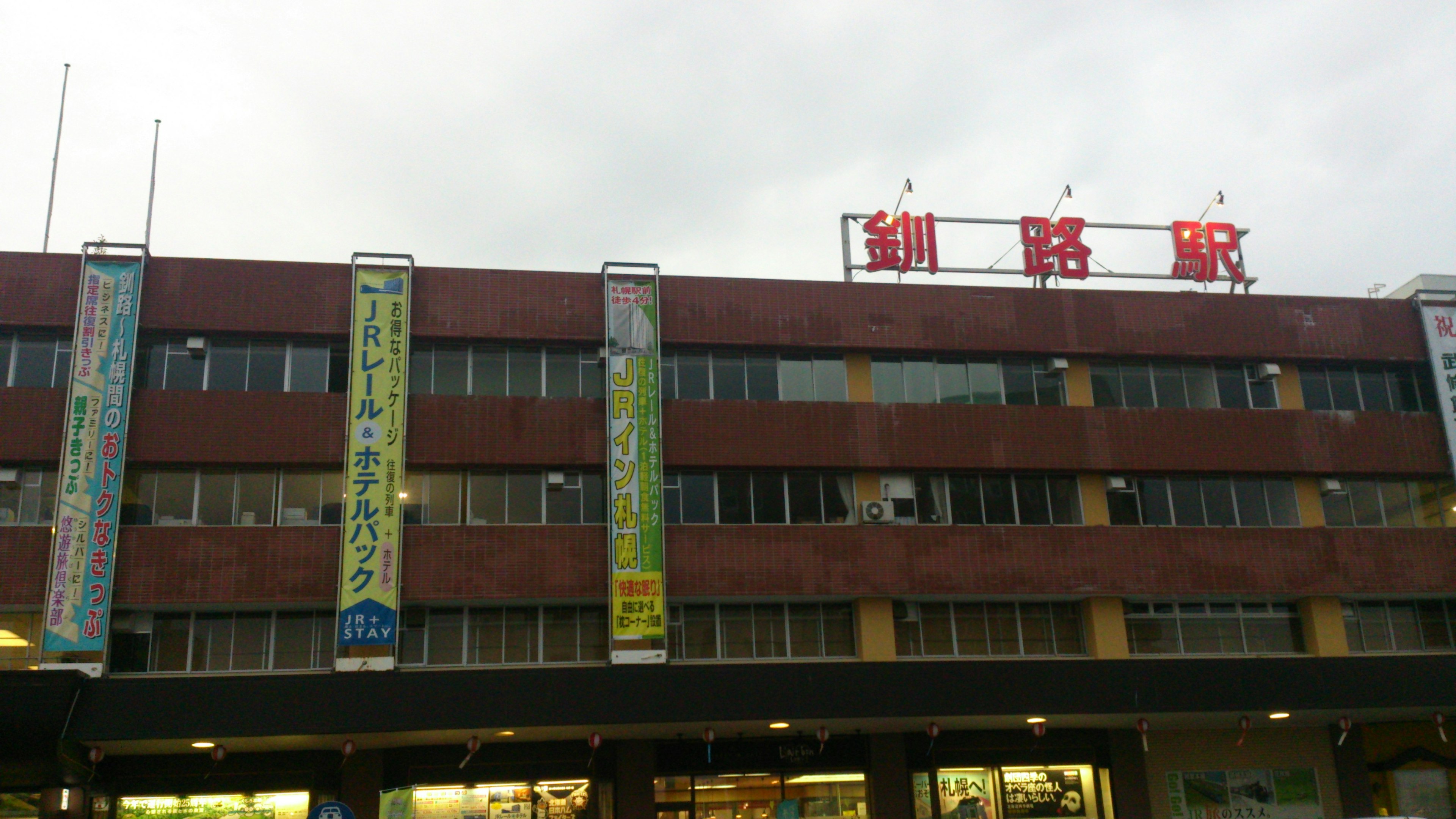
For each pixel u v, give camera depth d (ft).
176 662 82.38
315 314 88.99
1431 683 91.45
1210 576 94.99
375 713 77.61
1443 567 98.53
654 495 88.33
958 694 85.56
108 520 81.15
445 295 91.20
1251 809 95.09
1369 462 100.58
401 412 86.79
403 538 85.10
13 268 85.76
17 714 72.43
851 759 91.30
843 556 90.63
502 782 86.58
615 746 88.43
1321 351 103.09
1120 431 97.71
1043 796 93.25
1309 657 93.45
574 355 93.45
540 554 86.53
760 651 89.81
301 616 84.79
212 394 85.97
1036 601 94.73
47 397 83.71
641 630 84.99
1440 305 106.01
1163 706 87.66
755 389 95.20
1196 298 102.73
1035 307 100.12
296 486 86.22
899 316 97.86
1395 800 98.07
